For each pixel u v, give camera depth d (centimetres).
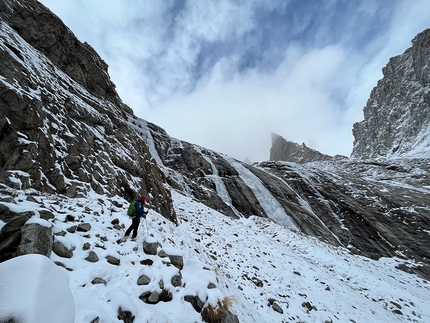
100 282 393
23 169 658
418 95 9331
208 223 1745
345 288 1240
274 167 4756
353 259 1902
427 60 9419
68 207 637
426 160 5100
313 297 998
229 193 3123
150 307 393
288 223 2614
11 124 693
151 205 1220
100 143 1144
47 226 402
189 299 452
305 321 794
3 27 1045
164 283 445
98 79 2109
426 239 2306
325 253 1784
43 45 1642
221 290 587
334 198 3225
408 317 1167
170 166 3712
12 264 252
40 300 233
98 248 495
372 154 9862
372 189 3497
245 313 598
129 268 472
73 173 848
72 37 1947
